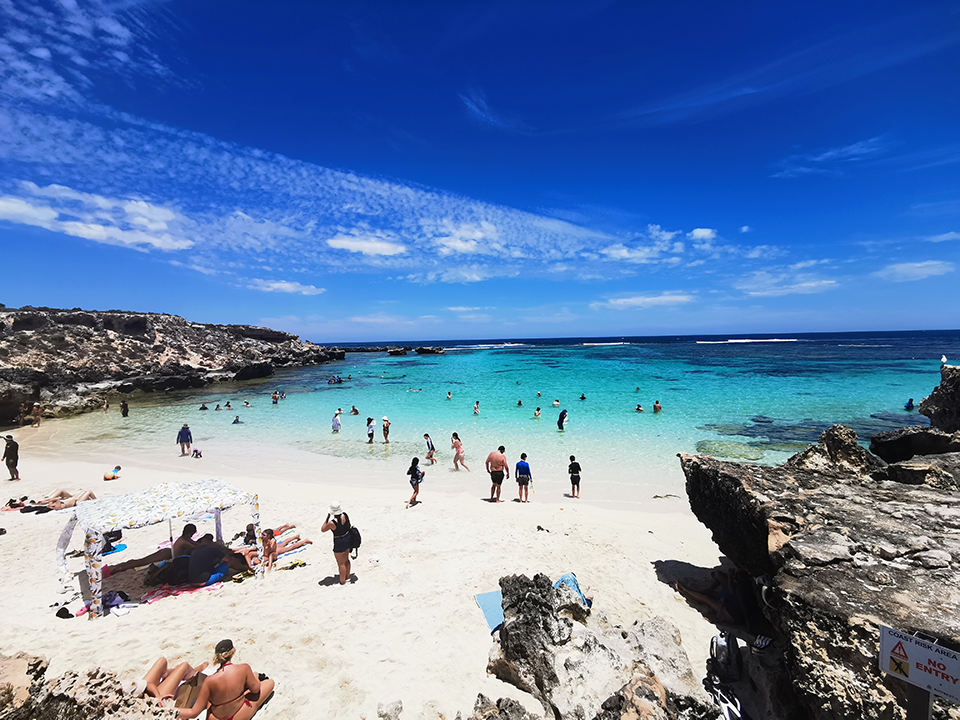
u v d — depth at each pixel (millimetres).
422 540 10844
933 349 89875
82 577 7637
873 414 26188
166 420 30516
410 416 29078
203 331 68750
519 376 52531
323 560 9977
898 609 4465
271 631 7023
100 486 16125
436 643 6715
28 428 29547
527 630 5910
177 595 8367
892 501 6594
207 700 5207
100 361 45250
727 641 5984
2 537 11297
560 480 16172
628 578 8953
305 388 48125
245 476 17531
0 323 42594
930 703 3615
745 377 45250
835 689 4277
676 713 5012
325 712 5414
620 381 44031
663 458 18422
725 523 7617
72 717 4355
